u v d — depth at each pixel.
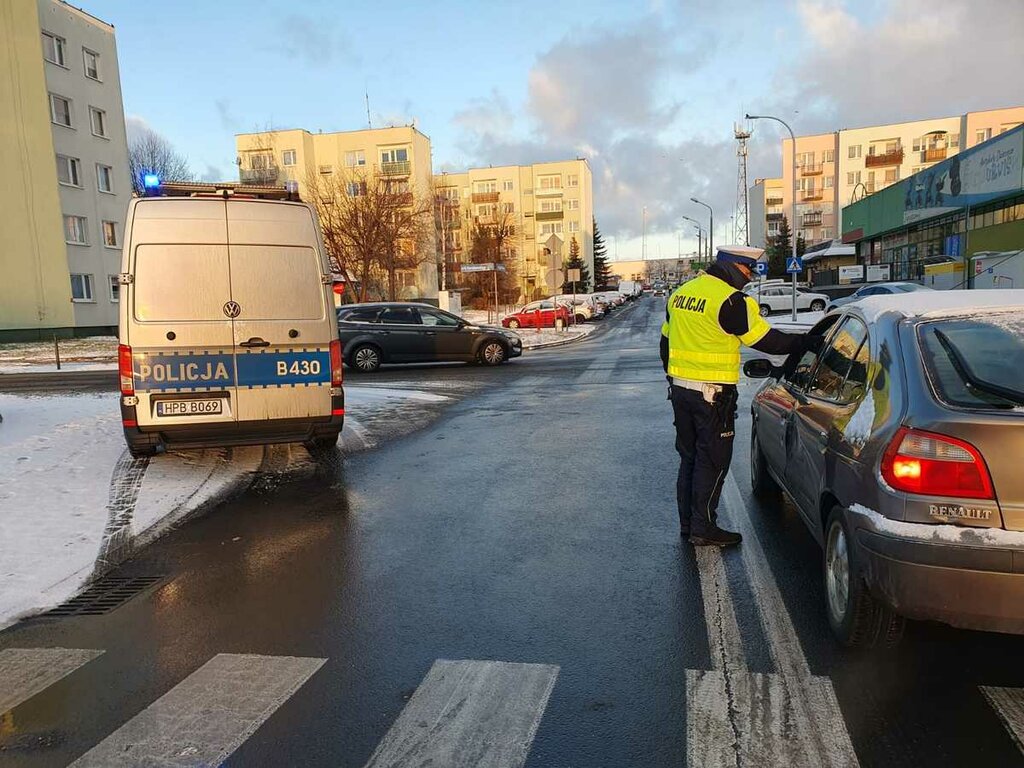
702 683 3.08
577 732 2.76
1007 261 24.84
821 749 2.60
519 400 11.88
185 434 6.64
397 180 55.91
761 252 4.57
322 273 7.01
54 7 33.19
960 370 3.01
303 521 5.64
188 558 4.90
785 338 4.46
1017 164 24.69
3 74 30.88
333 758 2.64
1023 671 3.11
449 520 5.54
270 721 2.89
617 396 11.92
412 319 17.89
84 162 34.94
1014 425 2.70
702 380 4.61
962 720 2.76
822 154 76.44
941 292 3.90
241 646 3.58
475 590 4.18
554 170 85.00
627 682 3.11
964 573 2.68
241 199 6.76
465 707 2.95
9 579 4.46
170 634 3.75
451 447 8.27
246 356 6.74
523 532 5.20
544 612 3.86
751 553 4.64
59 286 32.91
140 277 6.49
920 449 2.81
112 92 37.06
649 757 2.59
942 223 33.50
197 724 2.88
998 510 2.68
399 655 3.43
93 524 5.47
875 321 3.62
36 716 2.98
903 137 72.56
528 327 36.94
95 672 3.36
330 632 3.71
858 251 47.53
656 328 34.62
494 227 70.38
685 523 4.96
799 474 4.17
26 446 7.75
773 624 3.63
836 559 3.46
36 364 22.36
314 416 6.97
